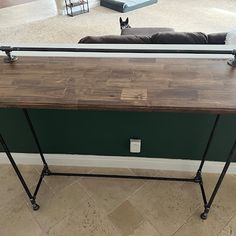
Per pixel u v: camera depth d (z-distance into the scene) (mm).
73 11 4582
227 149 1531
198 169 1646
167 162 1664
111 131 1532
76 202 1528
